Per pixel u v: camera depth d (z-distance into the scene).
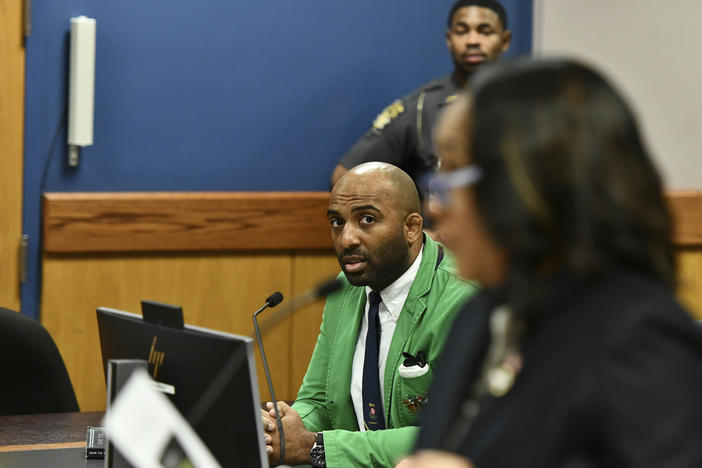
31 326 5.34
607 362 1.62
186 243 8.35
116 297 8.25
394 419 4.32
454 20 8.39
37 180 8.09
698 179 9.38
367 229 4.29
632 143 1.67
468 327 2.12
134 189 8.35
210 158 8.52
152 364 3.49
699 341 1.64
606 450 1.59
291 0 8.55
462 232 1.78
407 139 8.36
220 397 3.30
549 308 1.74
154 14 8.25
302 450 4.09
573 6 9.12
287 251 8.66
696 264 9.20
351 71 8.77
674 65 9.32
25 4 7.90
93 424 4.67
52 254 8.08
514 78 1.72
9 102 7.96
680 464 1.53
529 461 1.65
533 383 1.69
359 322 4.54
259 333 3.26
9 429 4.55
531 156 1.64
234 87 8.52
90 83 7.96
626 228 1.64
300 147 8.73
